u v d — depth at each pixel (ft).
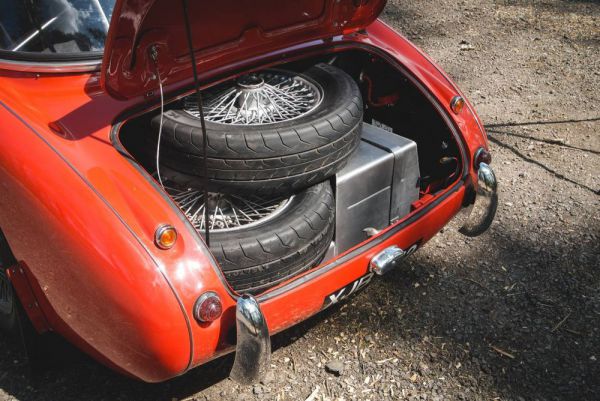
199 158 7.80
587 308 10.05
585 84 17.57
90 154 7.12
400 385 8.70
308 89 9.30
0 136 7.16
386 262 8.16
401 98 10.52
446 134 10.08
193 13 7.13
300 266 7.99
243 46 8.33
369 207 9.32
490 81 17.78
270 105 8.77
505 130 15.24
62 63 8.27
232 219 8.57
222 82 8.93
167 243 6.61
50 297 7.48
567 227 11.91
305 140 7.90
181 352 6.79
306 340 9.44
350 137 8.42
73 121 7.50
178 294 6.59
